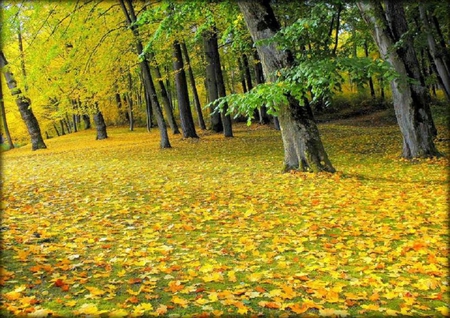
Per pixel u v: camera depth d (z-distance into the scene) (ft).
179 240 16.29
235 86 134.41
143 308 10.06
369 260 13.97
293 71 23.08
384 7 36.88
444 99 86.74
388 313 10.16
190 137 67.46
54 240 15.92
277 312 10.12
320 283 11.89
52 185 28.09
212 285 11.88
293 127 30.42
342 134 67.10
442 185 26.48
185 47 82.07
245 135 69.62
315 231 17.30
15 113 99.71
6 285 11.21
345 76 26.11
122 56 54.24
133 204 22.16
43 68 47.01
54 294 10.90
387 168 34.22
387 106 103.91
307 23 23.02
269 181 28.17
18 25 41.75
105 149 59.72
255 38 29.37
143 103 141.18
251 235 16.90
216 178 29.96
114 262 13.58
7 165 43.73
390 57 36.50
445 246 15.39
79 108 63.16
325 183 26.91
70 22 44.55
